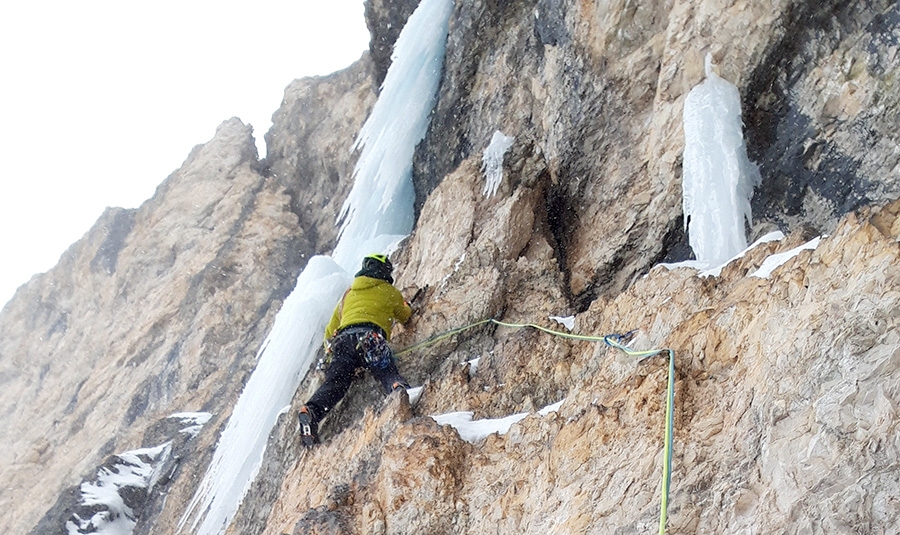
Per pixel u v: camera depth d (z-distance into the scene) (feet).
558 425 14.39
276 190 52.85
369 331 19.79
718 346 13.20
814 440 10.73
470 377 18.53
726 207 20.17
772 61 21.09
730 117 21.08
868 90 19.40
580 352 17.99
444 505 14.44
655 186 22.52
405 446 15.33
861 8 19.71
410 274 26.40
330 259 25.16
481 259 22.21
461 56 30.35
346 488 16.12
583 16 24.93
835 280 11.79
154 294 52.24
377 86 40.06
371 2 38.58
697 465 11.85
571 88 25.13
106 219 62.03
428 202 27.32
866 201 19.20
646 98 23.67
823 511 10.31
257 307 46.50
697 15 21.99
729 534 11.00
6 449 55.01
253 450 23.31
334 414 20.52
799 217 20.33
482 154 26.53
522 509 13.53
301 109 54.13
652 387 13.11
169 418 40.60
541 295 21.53
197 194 55.16
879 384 10.48
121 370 49.24
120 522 33.40
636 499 12.07
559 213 24.76
